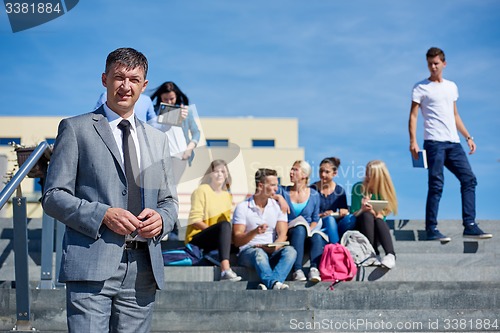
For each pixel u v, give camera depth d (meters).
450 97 6.92
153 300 3.12
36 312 4.72
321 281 5.70
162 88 6.45
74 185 3.04
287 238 6.05
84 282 2.97
